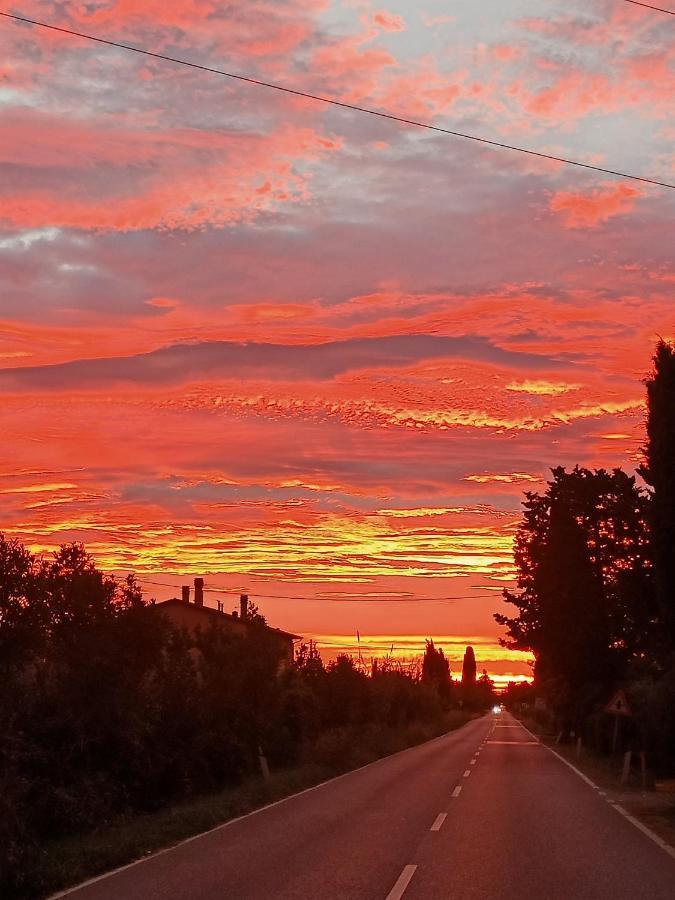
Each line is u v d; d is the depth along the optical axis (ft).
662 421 85.56
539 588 169.48
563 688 185.26
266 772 90.22
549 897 34.01
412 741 181.16
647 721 100.94
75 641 63.10
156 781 72.13
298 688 120.67
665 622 85.56
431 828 53.83
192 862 42.52
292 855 44.04
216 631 106.32
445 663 464.24
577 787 82.79
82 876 39.91
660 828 54.39
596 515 160.35
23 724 57.77
